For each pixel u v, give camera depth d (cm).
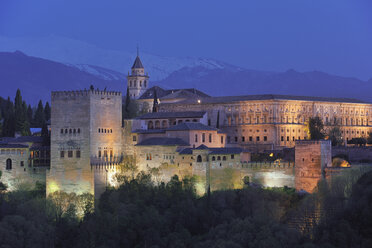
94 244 19788
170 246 19425
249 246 18600
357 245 18500
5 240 19100
